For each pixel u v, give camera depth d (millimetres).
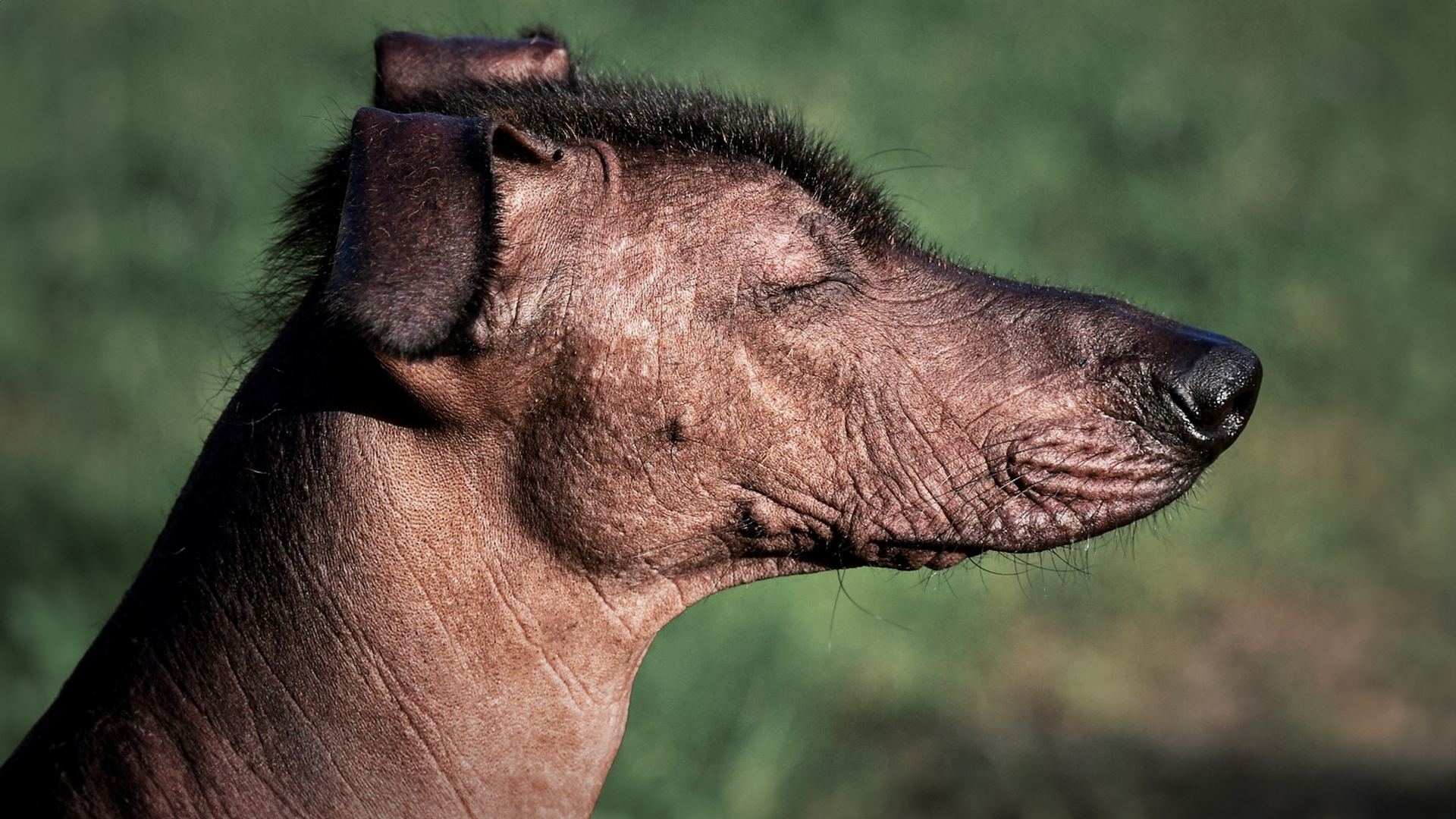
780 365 4812
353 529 4590
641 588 4910
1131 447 4895
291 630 4582
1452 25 16531
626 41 13438
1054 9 15297
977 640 10812
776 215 4828
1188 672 10820
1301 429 12820
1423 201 14742
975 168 13266
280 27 14211
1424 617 11414
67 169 13641
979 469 4918
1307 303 13453
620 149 4797
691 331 4711
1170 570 11633
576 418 4664
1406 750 10047
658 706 9133
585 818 4895
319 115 13289
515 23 13617
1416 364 13273
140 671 4605
